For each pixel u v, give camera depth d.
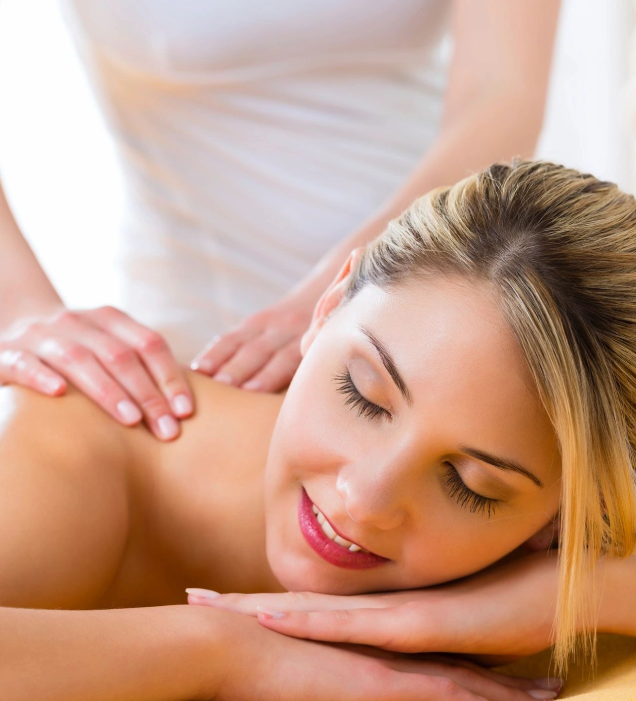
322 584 1.12
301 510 1.11
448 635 1.05
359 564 1.10
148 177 1.92
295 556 1.13
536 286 0.99
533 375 0.98
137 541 1.27
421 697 1.00
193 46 1.79
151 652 0.88
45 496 1.07
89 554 1.11
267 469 1.16
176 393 1.31
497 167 1.14
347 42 1.87
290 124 1.89
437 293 1.02
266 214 1.92
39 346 1.31
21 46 2.73
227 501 1.28
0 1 2.69
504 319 0.99
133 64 1.82
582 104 3.05
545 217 1.04
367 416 1.04
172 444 1.29
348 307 1.12
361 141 1.95
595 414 1.01
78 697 0.83
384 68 1.95
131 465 1.25
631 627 1.14
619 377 1.02
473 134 1.69
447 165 1.66
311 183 1.92
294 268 1.95
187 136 1.88
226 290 1.93
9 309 1.45
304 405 1.09
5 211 1.57
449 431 0.98
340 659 0.99
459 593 1.10
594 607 1.11
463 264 1.02
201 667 0.91
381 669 1.00
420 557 1.08
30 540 1.03
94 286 2.77
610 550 1.14
